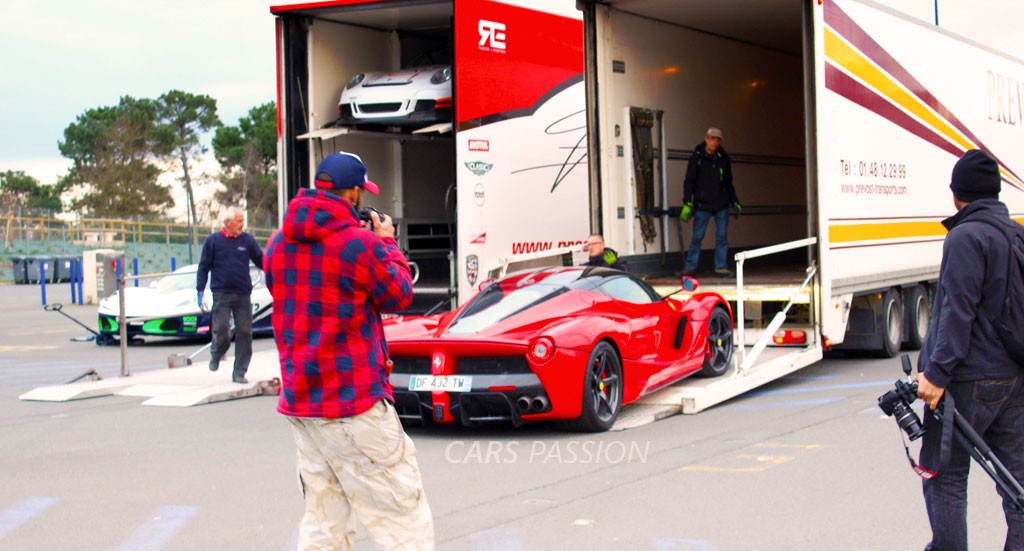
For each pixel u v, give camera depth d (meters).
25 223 44.91
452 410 7.97
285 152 11.65
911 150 12.57
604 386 8.24
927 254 13.02
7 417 9.66
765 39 15.07
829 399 9.65
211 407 10.09
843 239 10.90
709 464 7.01
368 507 4.19
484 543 5.32
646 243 12.56
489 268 10.66
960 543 4.34
